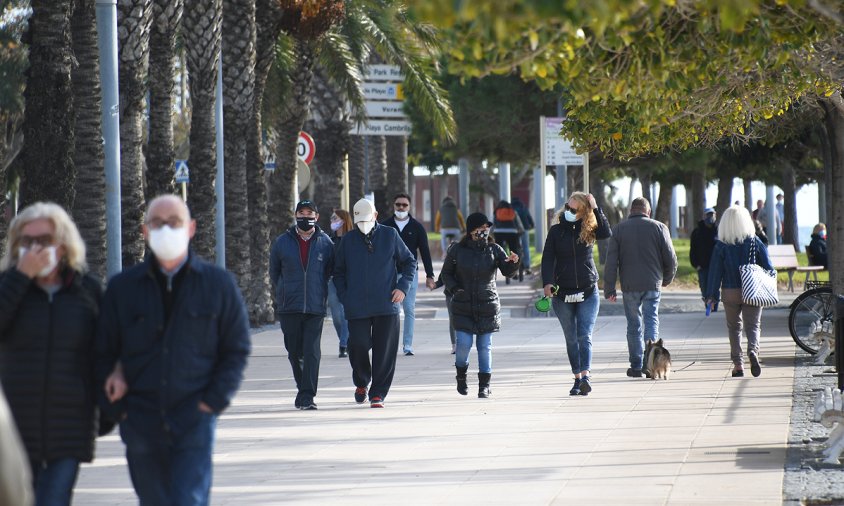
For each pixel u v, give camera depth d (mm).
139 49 55156
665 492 26156
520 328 70562
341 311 56938
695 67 23516
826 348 49812
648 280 46094
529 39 18156
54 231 18609
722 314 76188
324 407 40969
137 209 55625
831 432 30266
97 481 28984
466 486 27297
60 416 18375
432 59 84875
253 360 56406
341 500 26000
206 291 18750
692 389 43156
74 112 43938
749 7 15992
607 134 35375
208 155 69250
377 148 126250
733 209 45594
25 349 18375
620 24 18531
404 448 32500
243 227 74062
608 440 33031
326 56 85875
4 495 10641
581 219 42281
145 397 18531
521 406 40156
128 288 18766
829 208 62906
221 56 73500
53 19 43031
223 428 36531
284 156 82875
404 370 51438
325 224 95562
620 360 53406
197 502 18406
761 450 31047
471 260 42188
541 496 26031
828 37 26906
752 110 34906
